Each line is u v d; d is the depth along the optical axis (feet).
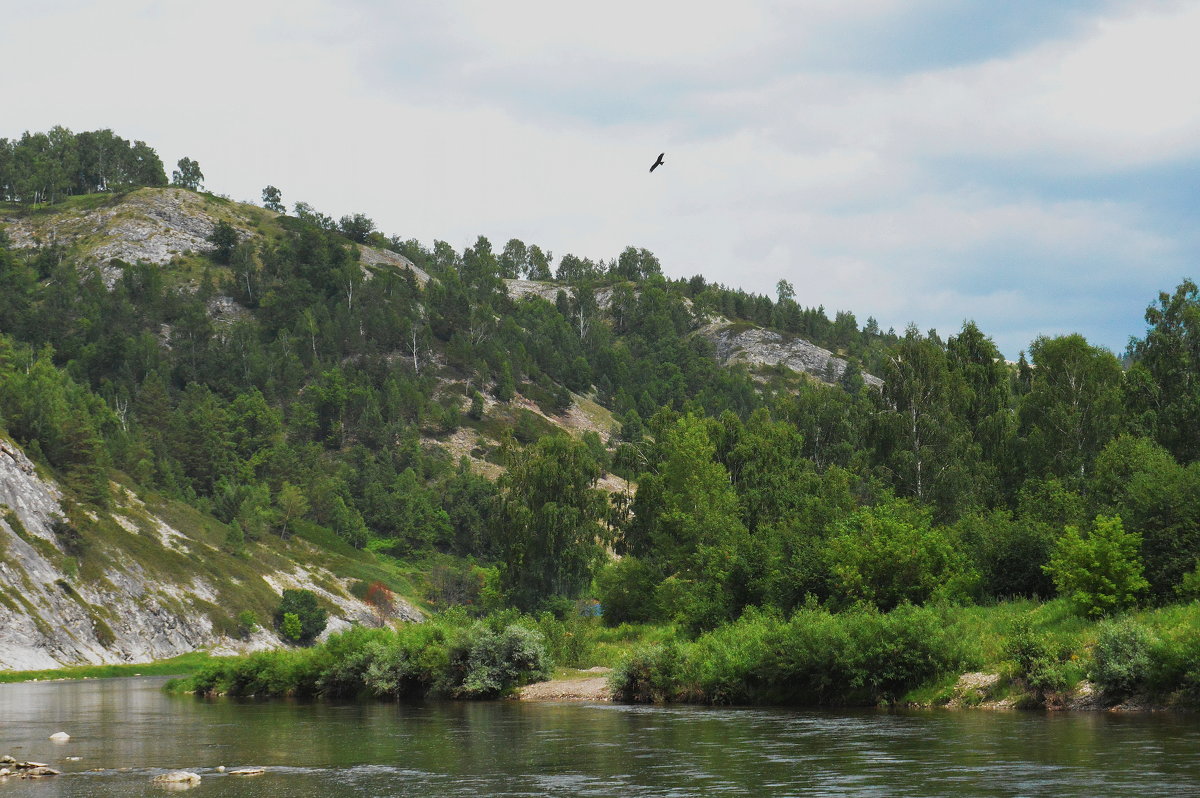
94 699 190.80
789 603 177.68
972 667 119.44
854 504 243.19
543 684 158.40
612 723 112.06
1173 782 63.82
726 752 85.30
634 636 232.94
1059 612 137.18
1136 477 160.35
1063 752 76.95
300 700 172.65
